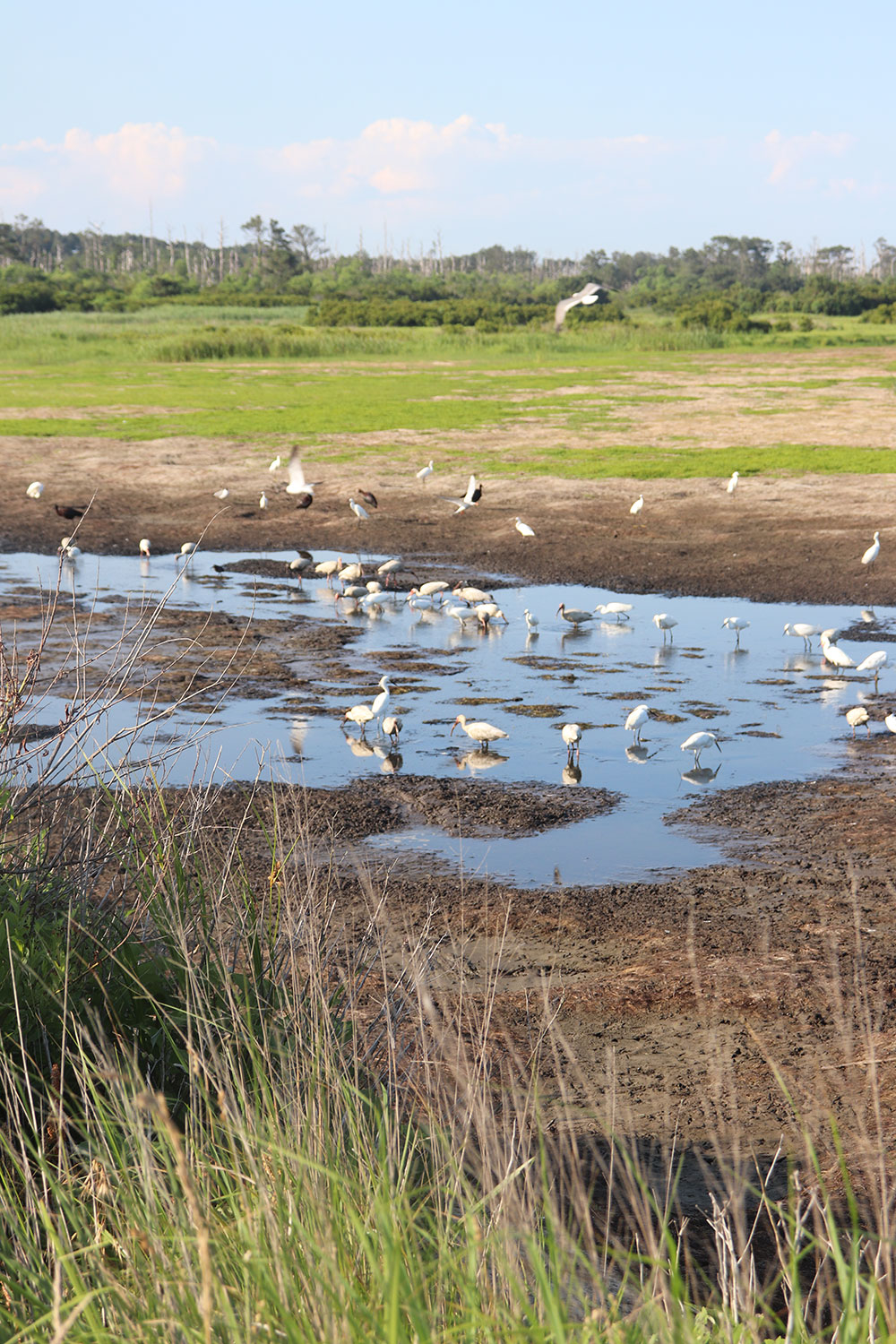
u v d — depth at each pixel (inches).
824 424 1574.8
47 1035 177.2
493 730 481.1
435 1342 106.5
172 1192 130.3
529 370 2495.1
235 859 248.7
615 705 559.5
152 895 207.5
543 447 1417.3
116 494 1173.7
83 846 218.7
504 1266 117.1
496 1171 141.1
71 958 189.6
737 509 1064.8
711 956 304.7
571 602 791.1
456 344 3137.3
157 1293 118.6
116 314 4362.7
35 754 222.8
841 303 4916.3
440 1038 180.1
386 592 817.5
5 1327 118.6
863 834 392.5
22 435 1491.1
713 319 3624.5
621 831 401.7
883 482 1163.3
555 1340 103.7
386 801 426.9
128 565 901.2
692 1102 235.0
